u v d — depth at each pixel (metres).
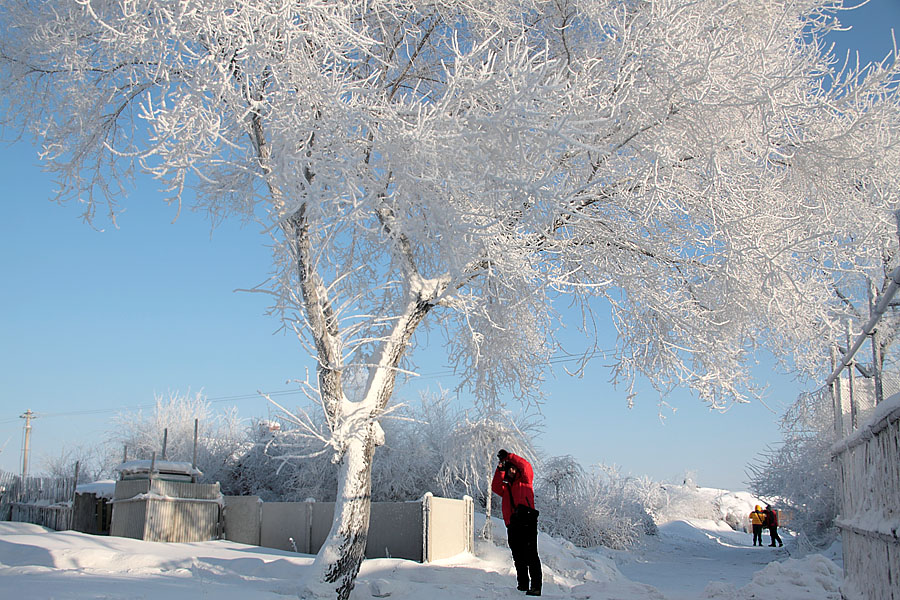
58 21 6.64
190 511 14.70
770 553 22.56
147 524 13.76
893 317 7.91
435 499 11.63
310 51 6.05
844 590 7.08
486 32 8.26
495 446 14.73
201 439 27.17
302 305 6.92
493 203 5.80
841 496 7.77
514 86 5.46
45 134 7.36
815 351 9.69
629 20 7.55
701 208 7.88
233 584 7.30
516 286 8.09
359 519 7.19
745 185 7.98
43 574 7.12
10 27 7.53
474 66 6.42
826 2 8.18
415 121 6.37
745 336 8.93
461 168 5.90
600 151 5.29
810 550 19.84
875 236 8.59
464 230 5.75
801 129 8.19
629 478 25.44
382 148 6.03
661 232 8.20
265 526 14.86
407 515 12.53
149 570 8.69
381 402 7.71
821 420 16.73
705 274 8.28
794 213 8.14
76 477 17.14
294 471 22.73
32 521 18.62
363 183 6.09
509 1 8.16
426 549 11.20
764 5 7.98
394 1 7.04
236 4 5.43
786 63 7.56
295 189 5.84
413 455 21.05
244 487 25.59
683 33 6.82
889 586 4.87
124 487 14.73
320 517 13.87
